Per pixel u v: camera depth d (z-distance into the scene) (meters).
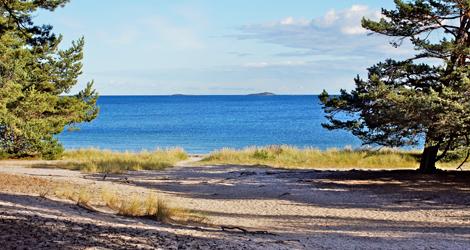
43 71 29.36
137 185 19.19
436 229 11.60
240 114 133.00
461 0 18.30
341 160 30.03
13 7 21.14
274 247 8.48
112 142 58.53
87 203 12.41
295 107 189.25
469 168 26.66
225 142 58.12
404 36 19.80
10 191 12.61
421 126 18.53
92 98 32.72
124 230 8.66
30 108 26.28
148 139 62.50
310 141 59.03
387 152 32.56
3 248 6.40
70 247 6.86
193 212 13.15
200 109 171.12
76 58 31.23
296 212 14.16
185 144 55.59
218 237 9.07
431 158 22.16
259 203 15.76
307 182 20.69
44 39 22.91
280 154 32.81
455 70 18.00
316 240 9.68
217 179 21.95
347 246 9.11
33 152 29.28
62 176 20.45
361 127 20.16
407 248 9.09
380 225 12.19
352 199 16.55
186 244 7.97
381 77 19.78
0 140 28.00
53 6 21.39
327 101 20.44
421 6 18.83
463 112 16.86
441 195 16.83
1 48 21.23
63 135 69.81
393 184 19.41
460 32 19.38
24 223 8.10
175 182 20.75
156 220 10.99
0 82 21.08
